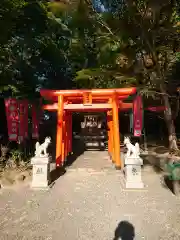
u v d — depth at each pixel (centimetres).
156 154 1550
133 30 1396
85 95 1161
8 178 941
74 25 1556
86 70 1650
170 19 1379
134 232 515
